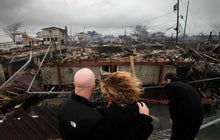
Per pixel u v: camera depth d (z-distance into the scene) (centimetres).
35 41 6412
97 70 1516
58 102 1066
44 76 1484
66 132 160
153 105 1252
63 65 1492
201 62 1592
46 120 603
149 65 1537
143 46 3519
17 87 1145
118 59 1625
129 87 159
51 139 512
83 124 149
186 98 247
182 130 252
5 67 1945
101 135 147
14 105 995
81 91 169
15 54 2408
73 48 3475
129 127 151
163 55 1817
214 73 1471
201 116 249
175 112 256
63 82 1509
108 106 164
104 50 3469
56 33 6506
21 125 559
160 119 1073
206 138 433
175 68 1521
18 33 6519
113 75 169
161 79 1541
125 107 156
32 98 1129
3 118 629
